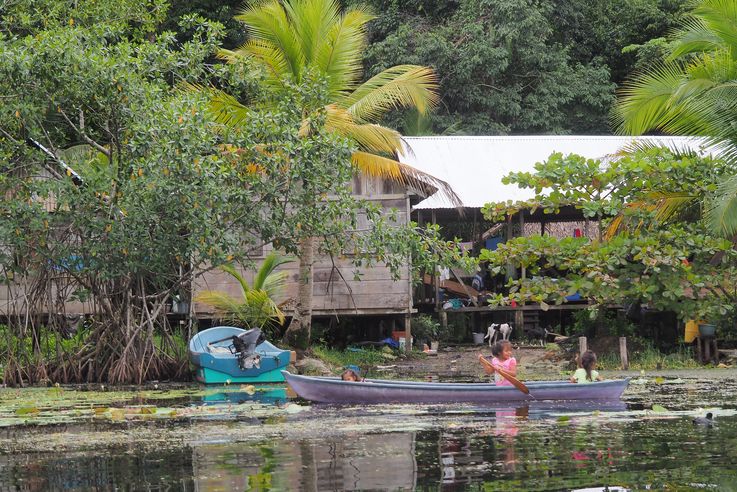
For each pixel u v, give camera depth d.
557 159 14.10
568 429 9.28
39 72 15.34
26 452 8.38
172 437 9.07
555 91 31.91
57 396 14.01
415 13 32.81
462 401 12.07
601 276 13.62
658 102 17.59
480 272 26.20
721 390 13.55
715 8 15.62
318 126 16.92
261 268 19.34
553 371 18.62
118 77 15.54
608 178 14.05
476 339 24.19
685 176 14.31
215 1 31.48
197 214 15.45
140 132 15.45
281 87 19.70
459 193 24.19
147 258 16.17
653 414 10.48
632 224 14.79
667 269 13.62
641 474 6.87
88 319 20.16
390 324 23.44
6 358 17.12
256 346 17.38
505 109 31.33
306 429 9.47
